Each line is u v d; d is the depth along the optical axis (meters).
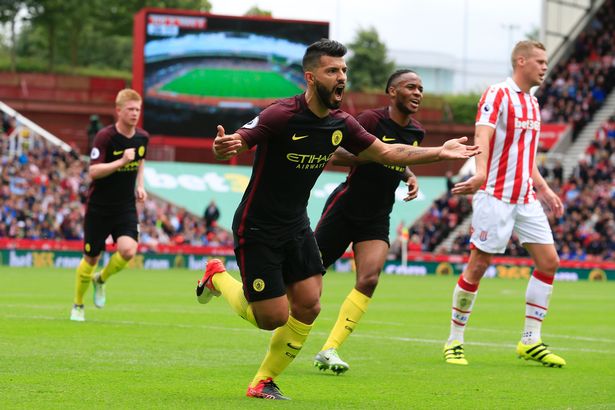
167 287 58.22
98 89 126.25
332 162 23.98
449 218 101.69
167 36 89.12
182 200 95.06
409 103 24.28
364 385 21.08
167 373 21.78
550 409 18.16
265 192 18.05
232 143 16.77
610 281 92.94
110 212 33.00
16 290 50.84
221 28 89.81
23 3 156.25
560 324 40.59
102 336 29.03
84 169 97.62
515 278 92.81
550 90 119.69
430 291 64.31
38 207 90.69
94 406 17.12
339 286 66.31
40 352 24.64
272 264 18.17
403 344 30.08
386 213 24.73
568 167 111.62
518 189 25.94
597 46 120.88
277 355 18.77
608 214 100.06
